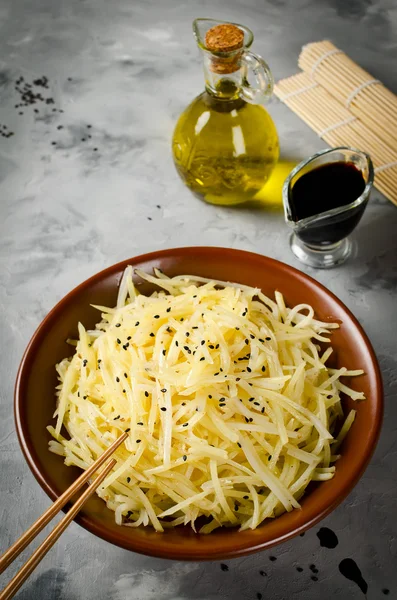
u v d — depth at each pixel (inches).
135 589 20.9
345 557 21.2
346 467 19.7
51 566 21.4
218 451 19.7
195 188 27.8
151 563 21.3
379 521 21.8
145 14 36.2
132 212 29.0
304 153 30.0
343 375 21.6
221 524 20.1
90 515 19.0
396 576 20.9
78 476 20.7
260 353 21.0
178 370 20.7
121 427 20.4
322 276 27.0
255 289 23.3
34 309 26.6
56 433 20.9
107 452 19.8
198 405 20.0
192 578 21.0
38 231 28.6
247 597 20.7
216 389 20.4
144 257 23.4
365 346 21.5
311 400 21.5
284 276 23.0
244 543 18.5
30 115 32.3
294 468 20.2
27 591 21.0
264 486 20.5
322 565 21.1
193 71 33.6
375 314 26.0
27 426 20.4
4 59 34.4
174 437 20.1
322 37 34.2
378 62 32.9
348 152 26.0
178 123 27.0
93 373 21.5
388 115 29.7
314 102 31.1
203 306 21.9
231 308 22.1
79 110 32.4
